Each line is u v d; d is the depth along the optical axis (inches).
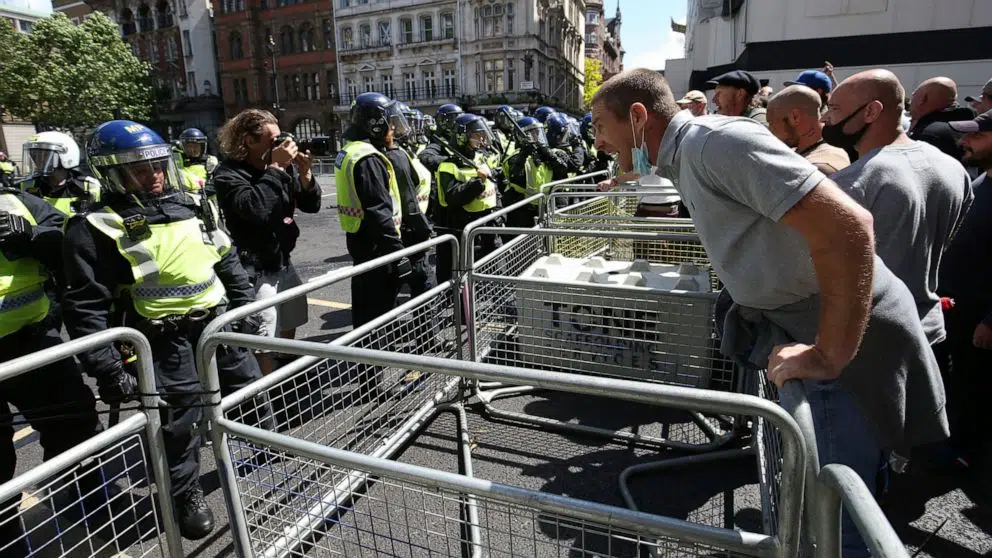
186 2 1863.9
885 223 67.2
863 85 76.0
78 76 1350.9
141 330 83.2
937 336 73.2
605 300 119.0
